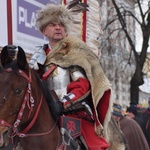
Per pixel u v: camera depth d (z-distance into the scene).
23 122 3.87
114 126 5.22
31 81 3.87
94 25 7.18
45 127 4.14
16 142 4.16
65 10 4.73
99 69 4.48
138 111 10.19
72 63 4.42
